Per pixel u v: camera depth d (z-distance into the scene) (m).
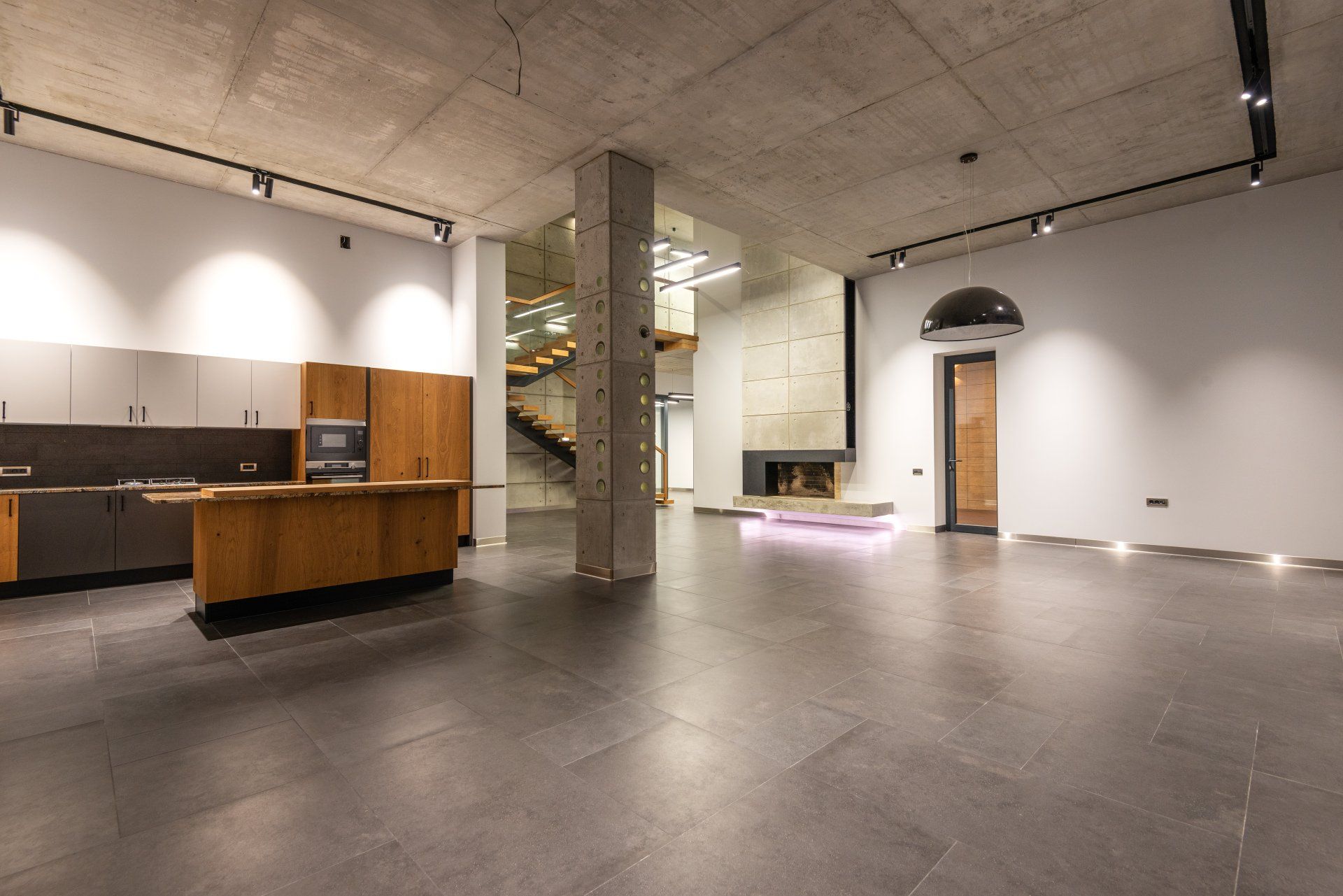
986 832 1.82
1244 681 3.02
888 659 3.37
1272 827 1.84
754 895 1.55
